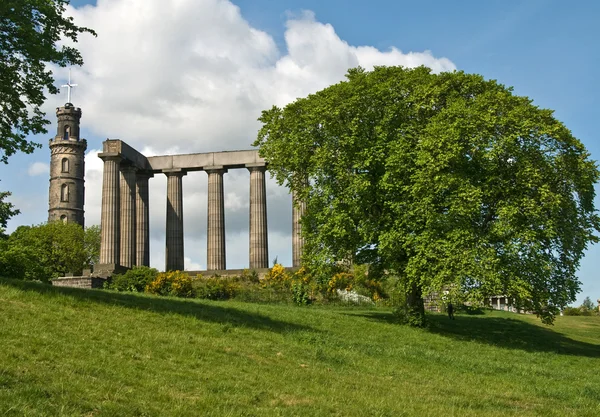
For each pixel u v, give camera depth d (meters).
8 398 12.31
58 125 120.06
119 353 18.62
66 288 28.80
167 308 28.34
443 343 34.31
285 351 23.72
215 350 21.58
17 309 21.67
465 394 20.39
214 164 77.62
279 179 43.50
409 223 36.12
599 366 33.03
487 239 34.25
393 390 19.47
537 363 31.70
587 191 35.91
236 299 57.03
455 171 35.03
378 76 39.81
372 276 43.25
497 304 84.19
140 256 78.38
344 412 15.57
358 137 37.91
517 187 34.84
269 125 43.66
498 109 35.91
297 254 71.31
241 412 14.31
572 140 35.38
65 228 93.81
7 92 29.23
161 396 14.84
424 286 35.31
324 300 58.38
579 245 35.94
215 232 76.00
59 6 30.39
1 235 51.50
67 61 31.09
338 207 38.59
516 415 17.17
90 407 12.90
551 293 35.62
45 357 16.44
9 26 28.67
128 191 75.56
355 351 26.47
